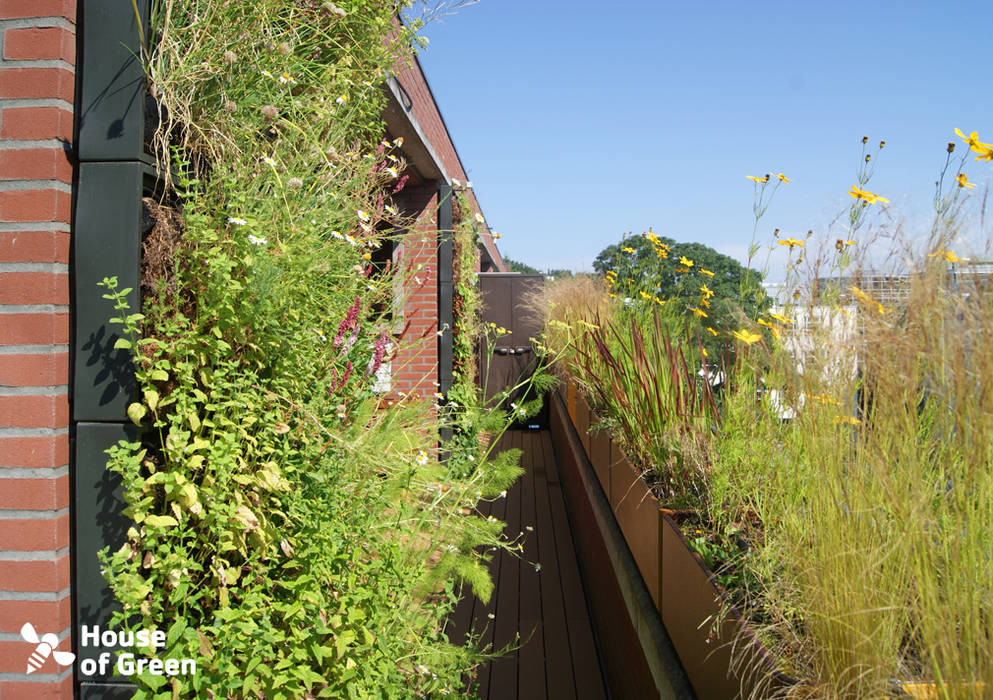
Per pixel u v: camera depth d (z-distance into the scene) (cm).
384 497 231
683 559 180
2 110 168
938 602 109
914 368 117
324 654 172
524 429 1091
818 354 147
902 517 113
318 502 199
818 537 135
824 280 157
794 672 131
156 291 181
